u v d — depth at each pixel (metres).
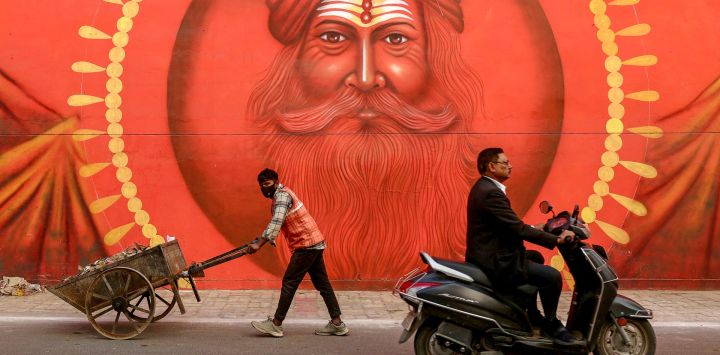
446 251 9.59
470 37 9.68
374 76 9.62
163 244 7.12
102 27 9.61
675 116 9.65
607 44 9.68
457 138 9.64
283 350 6.63
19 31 9.59
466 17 9.69
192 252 9.59
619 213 9.65
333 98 9.62
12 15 9.59
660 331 7.58
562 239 5.71
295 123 9.62
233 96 9.63
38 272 9.52
